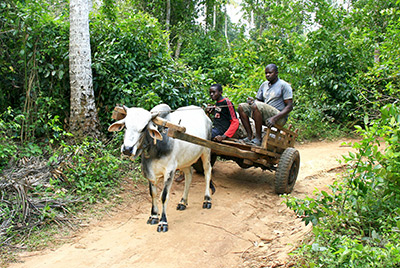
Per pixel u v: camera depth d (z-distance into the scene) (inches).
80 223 174.2
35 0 271.0
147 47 291.4
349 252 107.4
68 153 221.1
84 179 207.3
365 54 413.4
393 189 133.7
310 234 151.6
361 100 359.9
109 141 260.5
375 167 134.3
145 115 145.2
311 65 418.3
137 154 149.9
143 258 143.9
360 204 138.8
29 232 158.9
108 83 270.5
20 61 261.4
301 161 293.7
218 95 218.8
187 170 196.5
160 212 191.8
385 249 110.4
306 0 488.1
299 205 149.6
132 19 287.7
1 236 150.9
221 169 276.4
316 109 400.8
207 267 139.3
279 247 151.6
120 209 194.2
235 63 408.2
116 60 268.1
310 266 112.1
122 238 160.7
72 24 243.6
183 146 175.9
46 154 235.5
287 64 431.2
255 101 206.8
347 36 436.1
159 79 284.4
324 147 350.9
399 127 133.4
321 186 236.2
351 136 393.1
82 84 246.7
